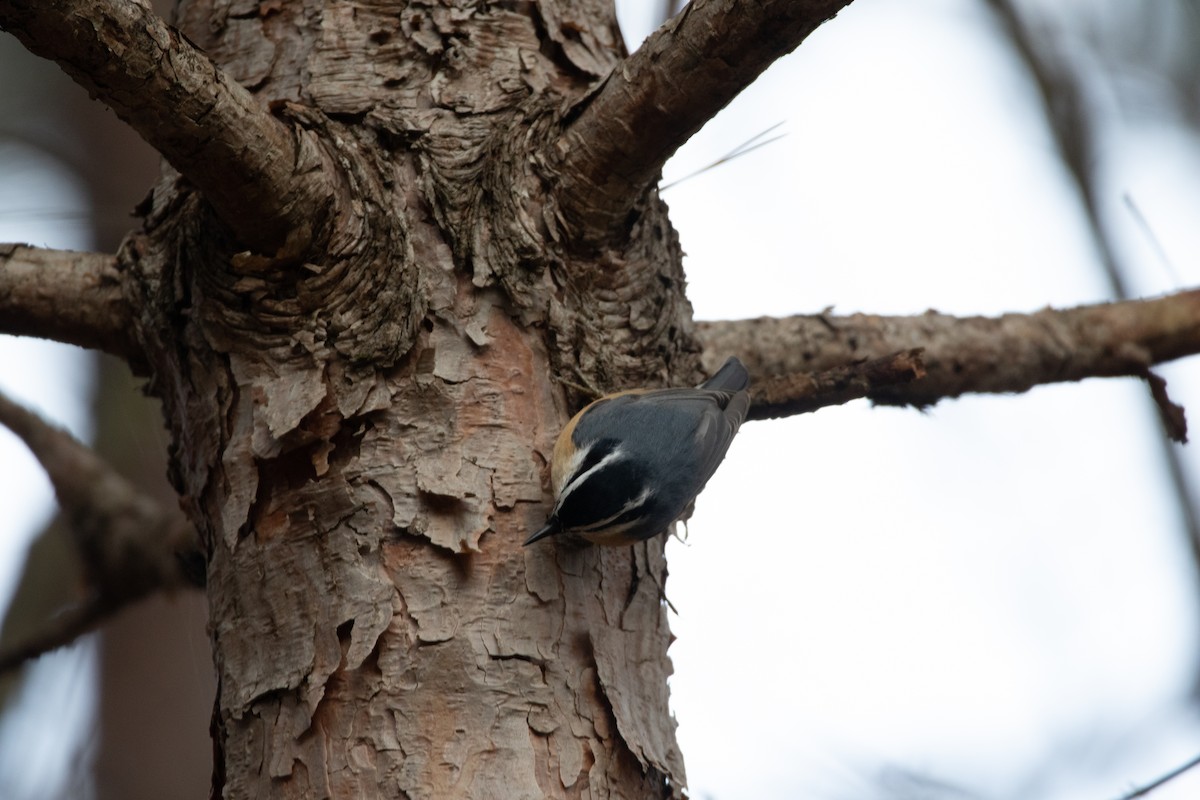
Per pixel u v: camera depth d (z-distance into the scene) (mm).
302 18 8586
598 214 8102
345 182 7754
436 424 7609
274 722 7094
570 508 7457
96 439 14461
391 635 7125
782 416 9641
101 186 14906
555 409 7957
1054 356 10562
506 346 7891
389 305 7684
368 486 7430
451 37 8461
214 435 7770
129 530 10828
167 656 13523
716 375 9500
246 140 6852
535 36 8719
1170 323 10672
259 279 7648
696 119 7555
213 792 7344
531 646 7273
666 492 8117
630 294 8469
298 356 7648
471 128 8234
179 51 6445
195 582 10945
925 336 10438
